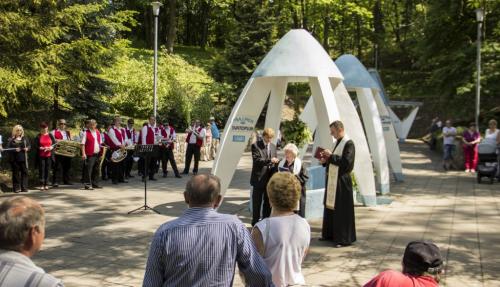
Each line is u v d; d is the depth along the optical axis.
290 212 3.68
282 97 11.40
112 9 18.41
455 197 12.50
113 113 23.98
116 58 18.27
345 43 50.03
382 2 44.25
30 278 2.04
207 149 21.50
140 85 25.25
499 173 15.19
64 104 16.17
